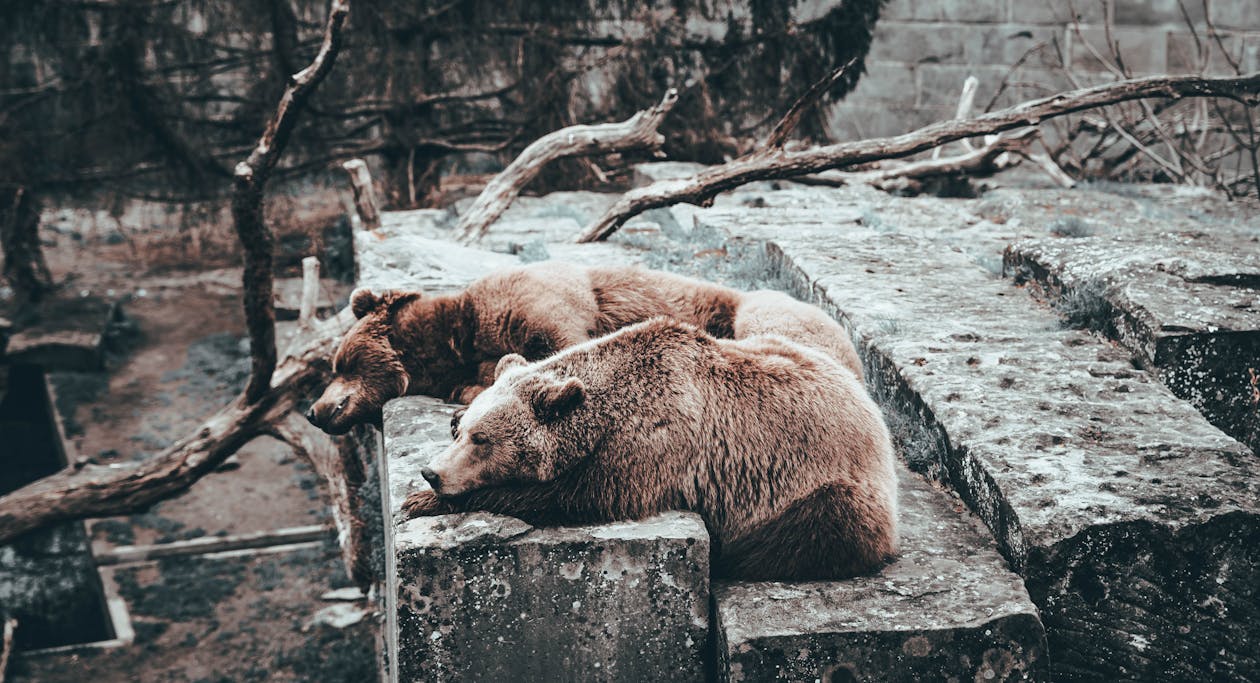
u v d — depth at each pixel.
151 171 16.31
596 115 16.02
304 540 11.92
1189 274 5.67
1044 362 5.09
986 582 3.72
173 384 15.45
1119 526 3.76
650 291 4.89
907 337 5.47
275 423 7.58
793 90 15.77
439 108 16.47
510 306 4.66
